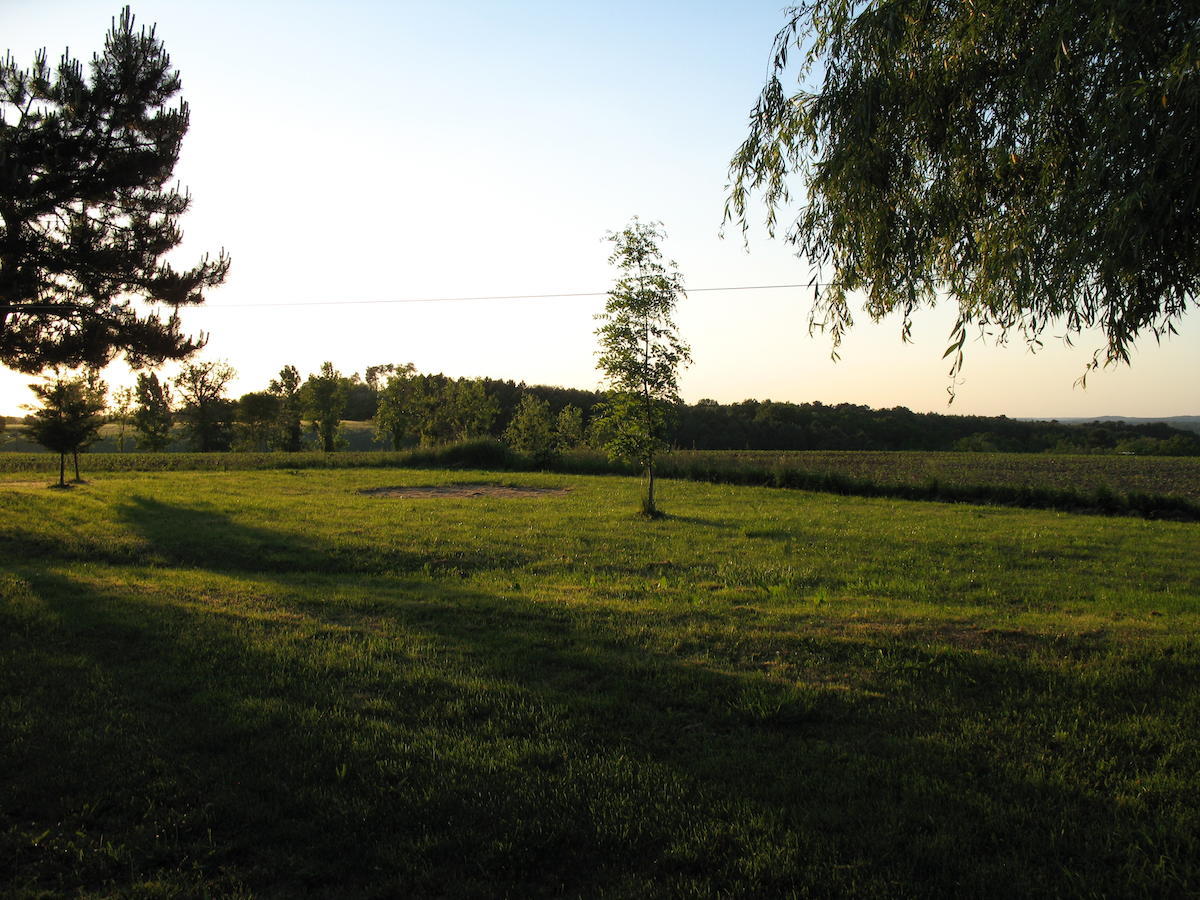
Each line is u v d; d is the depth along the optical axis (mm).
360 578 11461
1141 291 4840
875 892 3309
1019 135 5547
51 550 13273
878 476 35156
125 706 5395
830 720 5285
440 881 3449
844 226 6305
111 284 16344
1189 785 4184
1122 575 12430
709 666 6445
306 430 84562
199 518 17062
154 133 16391
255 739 4852
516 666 6473
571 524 17234
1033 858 3582
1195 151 4281
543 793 4168
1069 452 58312
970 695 5711
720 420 80625
